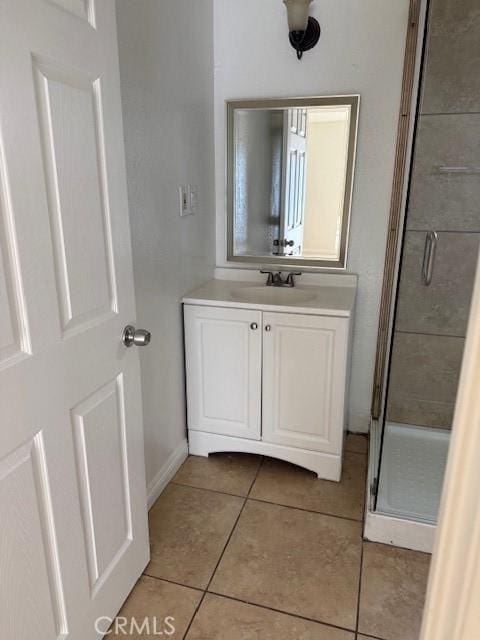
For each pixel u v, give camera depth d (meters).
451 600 0.53
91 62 1.10
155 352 1.88
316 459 2.10
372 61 2.03
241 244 2.41
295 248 2.33
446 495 0.54
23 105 0.90
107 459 1.31
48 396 1.04
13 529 0.96
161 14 1.69
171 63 1.79
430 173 2.06
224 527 1.83
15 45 0.86
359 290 2.31
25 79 0.90
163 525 1.84
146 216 1.71
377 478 1.90
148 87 1.64
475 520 0.48
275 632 1.41
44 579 1.08
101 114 1.15
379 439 2.16
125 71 1.49
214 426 2.21
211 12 2.12
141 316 1.74
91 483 1.24
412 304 2.24
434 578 0.57
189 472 2.16
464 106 1.96
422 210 2.11
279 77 2.16
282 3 2.06
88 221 1.14
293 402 2.06
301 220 2.29
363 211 2.21
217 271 2.45
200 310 2.06
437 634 0.56
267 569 1.63
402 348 2.31
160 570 1.62
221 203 2.39
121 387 1.36
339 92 2.10
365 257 2.26
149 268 1.77
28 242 0.94
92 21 1.09
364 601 1.51
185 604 1.50
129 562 1.49
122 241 1.29
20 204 0.91
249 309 1.99
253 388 2.09
